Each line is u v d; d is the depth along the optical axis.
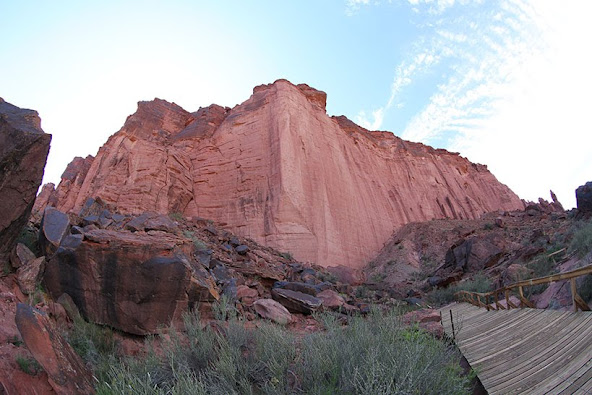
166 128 47.19
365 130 63.78
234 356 4.54
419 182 59.22
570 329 5.61
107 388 3.88
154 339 6.79
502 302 11.85
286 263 18.70
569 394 3.80
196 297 7.70
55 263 7.17
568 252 14.70
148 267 7.25
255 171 37.06
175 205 34.84
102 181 34.38
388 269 33.19
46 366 3.97
